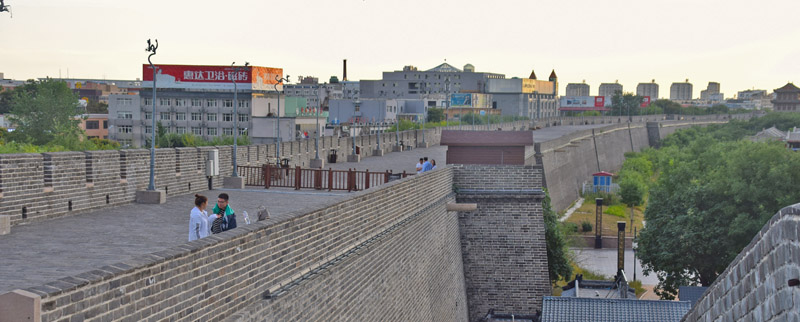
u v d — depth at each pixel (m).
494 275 30.89
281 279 13.12
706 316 10.81
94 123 146.12
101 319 8.43
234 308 11.40
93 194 21.42
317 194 28.42
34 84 156.62
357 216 17.42
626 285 38.25
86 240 16.62
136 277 9.02
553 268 44.47
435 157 61.72
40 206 19.16
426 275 24.27
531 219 30.89
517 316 30.67
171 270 9.73
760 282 8.43
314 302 14.39
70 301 7.96
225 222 15.70
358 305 17.19
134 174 23.56
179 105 124.56
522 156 34.12
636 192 94.00
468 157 34.50
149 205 23.19
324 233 15.23
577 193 109.06
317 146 47.94
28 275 12.78
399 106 179.62
